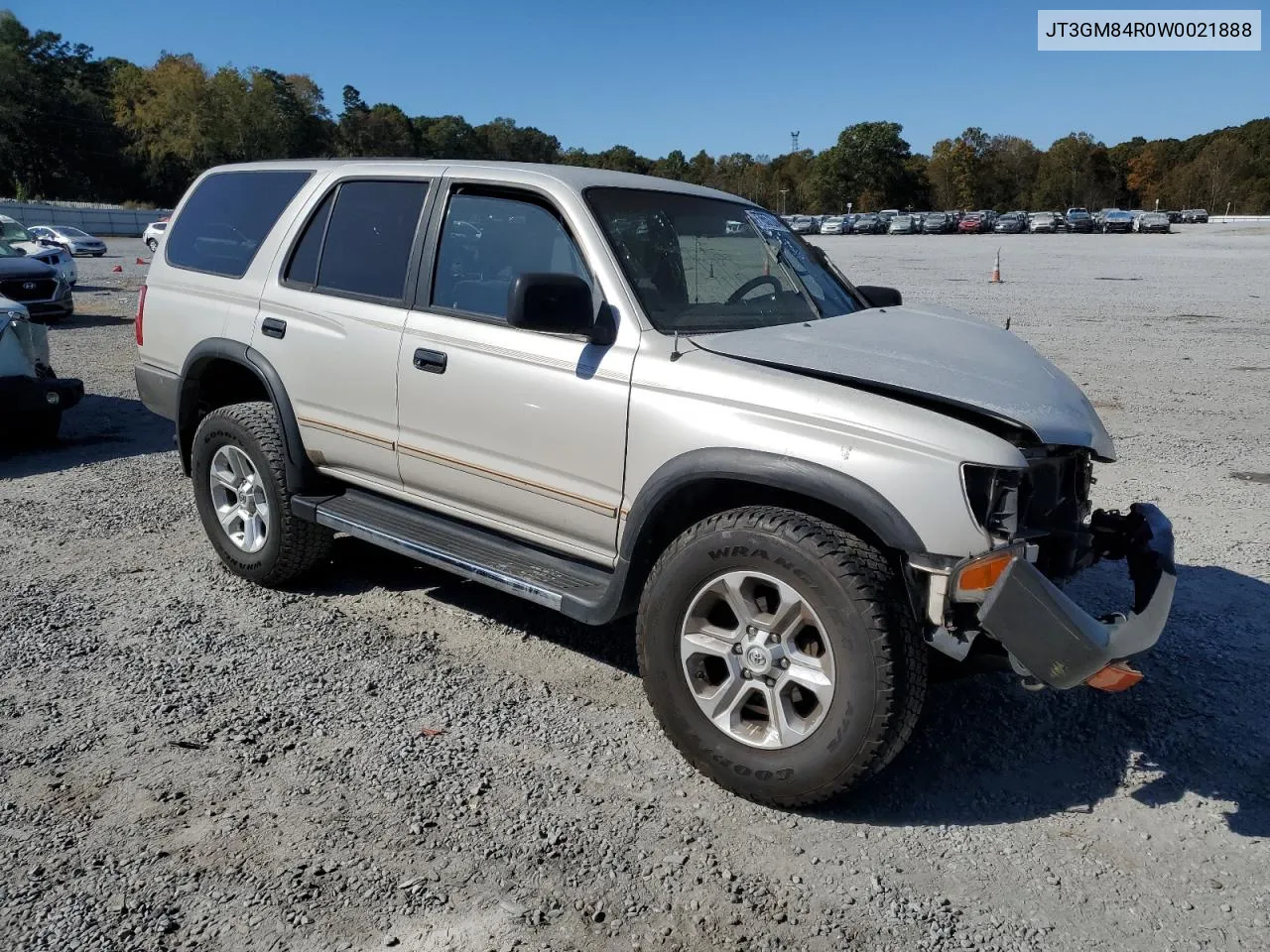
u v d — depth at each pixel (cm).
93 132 9419
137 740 356
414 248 420
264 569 489
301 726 368
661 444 336
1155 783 338
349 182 456
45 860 290
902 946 262
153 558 543
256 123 9525
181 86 9244
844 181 12206
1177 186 12081
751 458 313
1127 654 298
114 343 1355
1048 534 317
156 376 538
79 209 6050
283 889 279
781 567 304
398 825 309
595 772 342
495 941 261
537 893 279
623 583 346
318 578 515
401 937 262
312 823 309
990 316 1706
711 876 288
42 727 364
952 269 3111
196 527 597
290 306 461
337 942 259
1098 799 329
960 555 291
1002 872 292
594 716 380
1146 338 1413
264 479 476
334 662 420
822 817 318
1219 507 633
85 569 525
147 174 9588
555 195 379
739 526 313
